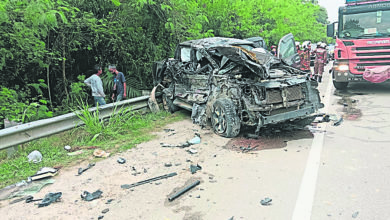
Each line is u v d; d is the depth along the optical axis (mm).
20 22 6465
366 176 3936
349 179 3877
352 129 6090
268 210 3256
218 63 6816
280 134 6043
